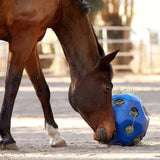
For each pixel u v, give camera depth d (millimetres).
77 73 11492
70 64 11656
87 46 11570
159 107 21406
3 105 11188
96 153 10523
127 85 31062
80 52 11539
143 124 11359
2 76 39281
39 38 11680
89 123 11359
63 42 11734
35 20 11055
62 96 26656
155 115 18797
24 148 11602
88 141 12906
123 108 11328
